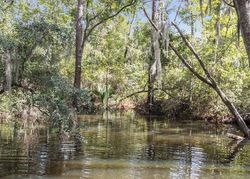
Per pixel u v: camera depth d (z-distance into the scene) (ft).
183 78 90.02
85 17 81.97
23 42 36.24
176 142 53.01
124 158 40.50
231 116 81.76
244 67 84.12
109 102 120.37
